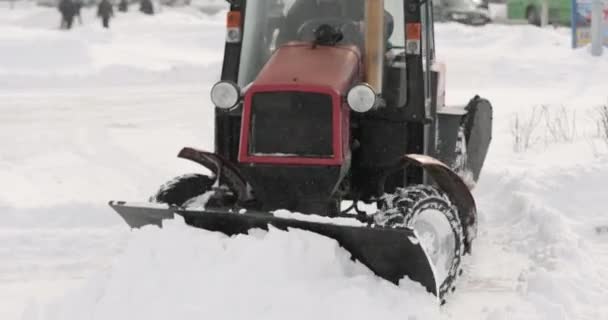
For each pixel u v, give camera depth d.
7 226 7.50
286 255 4.84
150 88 19.28
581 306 5.45
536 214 7.41
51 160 10.55
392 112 5.86
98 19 35.00
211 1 47.88
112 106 15.94
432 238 5.26
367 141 5.89
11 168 9.95
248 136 5.37
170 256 4.98
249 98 5.36
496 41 26.23
